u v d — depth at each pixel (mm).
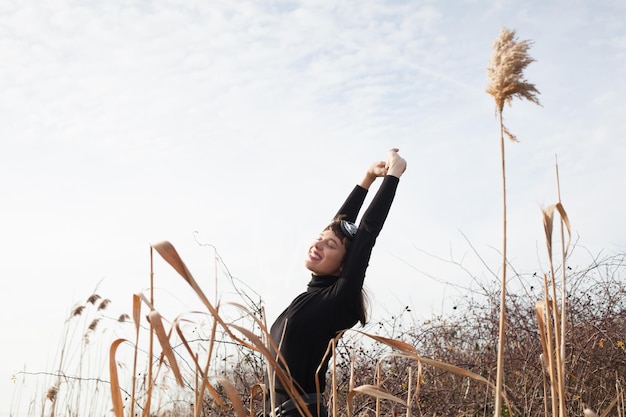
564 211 2240
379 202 3285
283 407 2947
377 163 3865
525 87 1990
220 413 5152
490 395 5539
